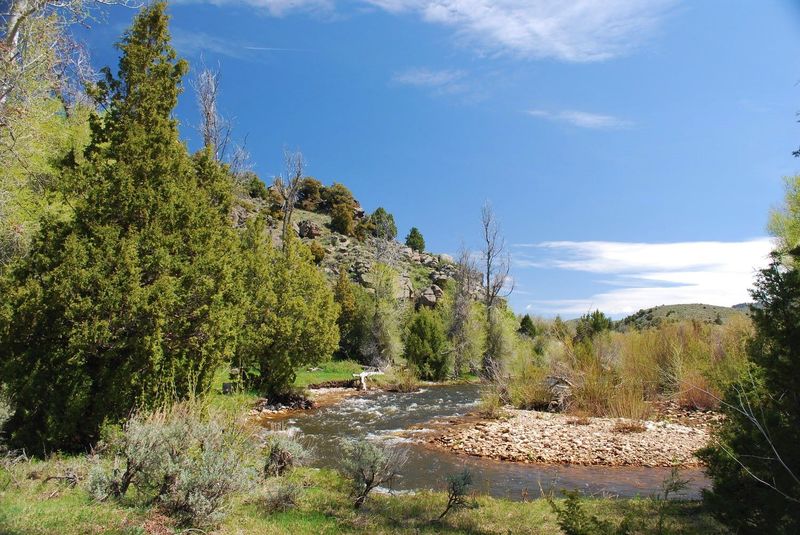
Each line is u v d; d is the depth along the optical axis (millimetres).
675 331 24969
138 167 9781
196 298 9594
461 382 37281
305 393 24531
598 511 7723
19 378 8125
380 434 16672
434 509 7645
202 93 27969
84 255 8430
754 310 5023
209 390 10250
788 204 19250
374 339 38688
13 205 11977
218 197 12242
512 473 12047
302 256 24891
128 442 6238
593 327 32281
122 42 10836
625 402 19047
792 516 4434
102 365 8844
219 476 5730
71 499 5789
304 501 7254
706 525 6543
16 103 11266
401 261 68375
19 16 10734
